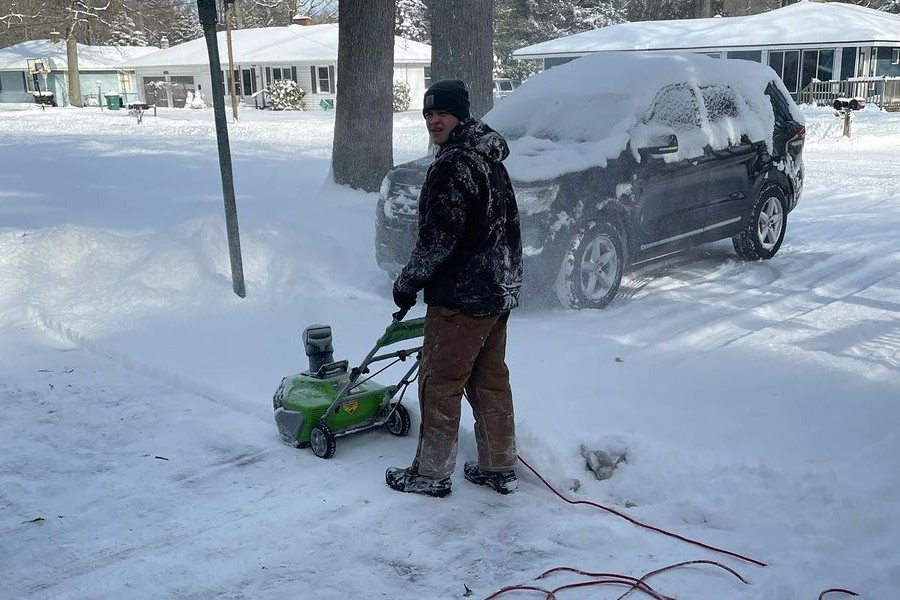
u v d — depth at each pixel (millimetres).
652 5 58000
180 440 4527
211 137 24125
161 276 7172
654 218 7090
